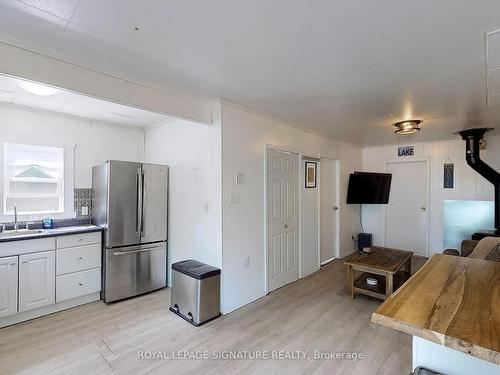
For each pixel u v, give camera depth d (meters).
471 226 4.41
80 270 3.08
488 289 1.25
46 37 1.70
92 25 1.58
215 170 2.95
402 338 2.42
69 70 2.02
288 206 3.82
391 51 1.86
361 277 3.74
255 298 3.27
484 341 0.80
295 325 2.65
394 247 5.57
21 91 2.69
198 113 2.86
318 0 1.35
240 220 3.10
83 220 3.64
